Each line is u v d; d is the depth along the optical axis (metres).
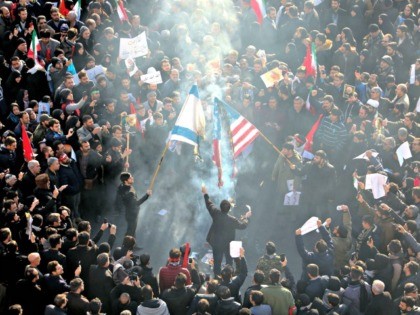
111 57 30.30
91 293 20.22
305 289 20.20
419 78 30.27
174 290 19.78
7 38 30.19
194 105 23.73
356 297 20.20
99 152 25.91
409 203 24.75
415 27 33.09
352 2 33.97
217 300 19.56
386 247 22.84
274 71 28.30
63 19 31.06
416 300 20.36
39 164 24.23
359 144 26.55
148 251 25.05
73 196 24.75
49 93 28.45
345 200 26.19
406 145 25.83
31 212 22.75
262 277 19.86
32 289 19.81
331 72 30.09
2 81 28.97
